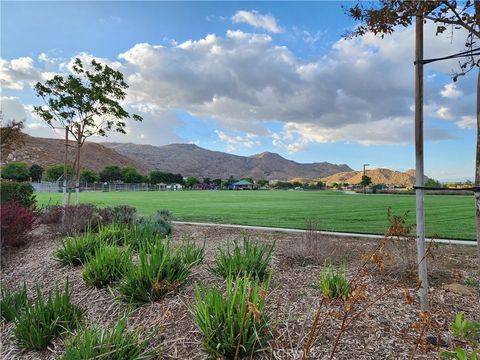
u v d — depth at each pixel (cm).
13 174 6369
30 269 611
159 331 321
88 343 271
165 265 423
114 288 445
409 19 302
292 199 3281
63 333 344
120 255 493
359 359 248
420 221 315
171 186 8719
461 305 344
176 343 300
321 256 553
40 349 338
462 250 672
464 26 269
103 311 391
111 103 1082
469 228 1059
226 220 1337
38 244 785
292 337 284
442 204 2286
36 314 362
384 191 5984
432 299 345
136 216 988
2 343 361
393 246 465
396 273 438
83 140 1133
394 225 229
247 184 10412
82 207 954
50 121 1077
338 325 299
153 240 680
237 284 299
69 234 834
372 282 417
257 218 1420
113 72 1108
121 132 1170
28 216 822
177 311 356
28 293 500
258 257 463
